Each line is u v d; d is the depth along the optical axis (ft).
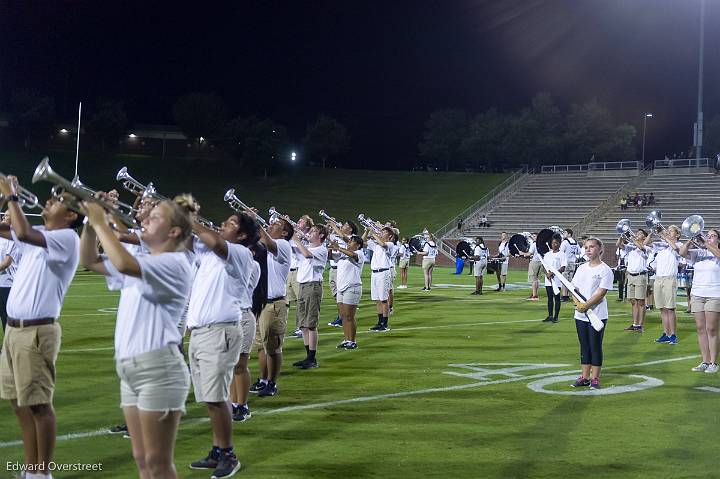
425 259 79.97
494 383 29.81
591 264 29.25
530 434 22.26
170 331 13.57
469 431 22.50
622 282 69.67
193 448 20.49
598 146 206.39
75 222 17.65
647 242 47.93
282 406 25.43
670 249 42.42
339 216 172.76
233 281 19.08
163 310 13.51
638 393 28.22
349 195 184.34
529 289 82.89
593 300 28.81
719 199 137.39
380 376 31.04
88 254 14.28
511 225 149.48
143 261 13.16
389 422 23.45
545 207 153.89
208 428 22.50
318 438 21.53
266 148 195.31
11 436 20.72
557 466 19.22
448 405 25.88
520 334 44.93
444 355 36.73
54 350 16.93
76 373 30.32
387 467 18.93
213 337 18.54
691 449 20.88
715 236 32.32
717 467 19.29
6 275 30.50
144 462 14.17
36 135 198.70
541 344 40.86
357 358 35.53
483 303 65.36
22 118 193.98
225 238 19.89
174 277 13.48
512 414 24.71
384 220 168.04
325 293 73.00
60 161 187.32
